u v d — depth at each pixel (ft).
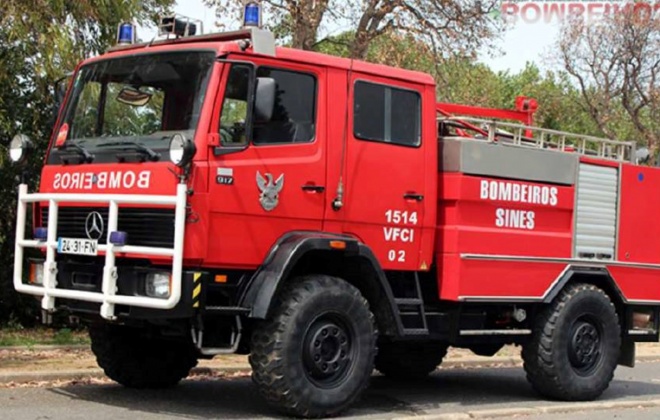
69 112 31.32
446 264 32.60
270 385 27.91
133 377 33.55
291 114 29.09
